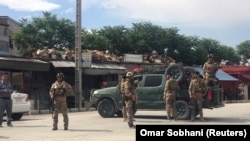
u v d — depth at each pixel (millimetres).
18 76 28578
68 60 31406
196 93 17344
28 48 44656
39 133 13547
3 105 15789
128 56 37875
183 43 54375
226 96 48625
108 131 14039
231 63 68438
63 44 46625
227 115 21203
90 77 34062
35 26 46094
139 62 38031
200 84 17406
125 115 17547
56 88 14391
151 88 18781
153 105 18703
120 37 50875
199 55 55906
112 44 50500
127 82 14977
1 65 26203
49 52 31203
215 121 17672
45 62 28469
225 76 49312
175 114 17797
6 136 12805
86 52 34594
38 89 29688
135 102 15211
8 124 15945
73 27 47438
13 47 48906
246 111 24328
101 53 35312
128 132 13727
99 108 20031
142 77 19109
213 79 18750
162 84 18625
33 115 24422
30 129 14805
